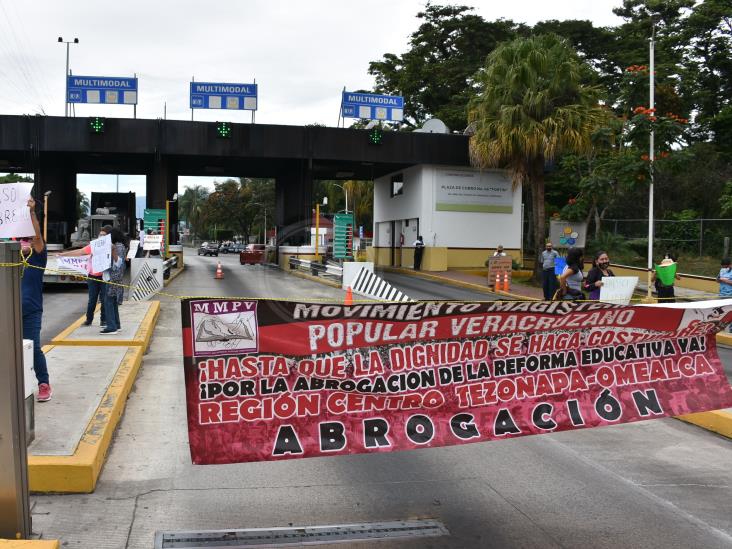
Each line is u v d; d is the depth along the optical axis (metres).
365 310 4.30
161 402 7.21
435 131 34.50
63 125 27.31
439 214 31.33
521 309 4.59
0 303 3.54
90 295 11.11
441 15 45.94
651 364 4.96
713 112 38.25
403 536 4.14
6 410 3.54
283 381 4.20
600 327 4.79
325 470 5.33
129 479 4.98
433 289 22.14
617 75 41.06
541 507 4.64
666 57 37.22
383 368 4.37
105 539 3.99
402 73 46.53
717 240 25.81
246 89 30.72
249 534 4.11
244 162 32.94
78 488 4.68
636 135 19.98
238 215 90.00
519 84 23.91
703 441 6.30
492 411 4.57
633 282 9.76
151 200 33.41
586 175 29.31
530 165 24.81
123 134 27.81
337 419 4.28
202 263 39.28
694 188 30.89
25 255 5.95
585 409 4.76
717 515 4.53
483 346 4.55
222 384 4.11
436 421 4.45
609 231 30.41
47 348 9.20
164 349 10.45
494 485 5.06
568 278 9.66
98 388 6.82
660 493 4.93
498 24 44.97
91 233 27.89
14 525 3.59
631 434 6.52
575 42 41.34
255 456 4.12
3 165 34.88
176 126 28.08
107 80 30.34
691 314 4.95
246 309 4.13
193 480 5.01
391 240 35.31
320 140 29.31
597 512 4.56
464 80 44.28
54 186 30.77
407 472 5.33
